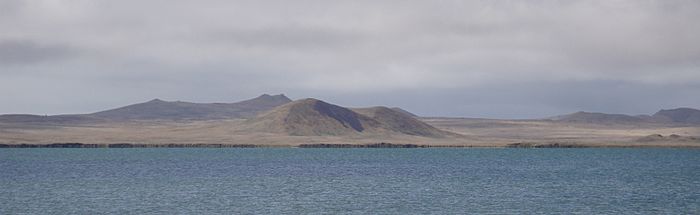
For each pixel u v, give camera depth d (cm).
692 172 10756
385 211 5891
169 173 10106
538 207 6150
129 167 11594
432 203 6397
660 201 6606
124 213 5716
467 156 17688
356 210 5934
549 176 9781
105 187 7756
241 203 6356
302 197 6831
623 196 7025
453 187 7900
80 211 5828
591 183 8556
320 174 10019
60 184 8112
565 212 5866
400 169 11388
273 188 7706
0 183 8212
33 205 6175
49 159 14612
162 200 6544
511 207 6150
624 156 18062
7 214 5666
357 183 8425
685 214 5781
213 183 8338
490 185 8206
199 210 5906
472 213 5784
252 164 12925
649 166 12669
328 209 5988
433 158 16225
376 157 16662
